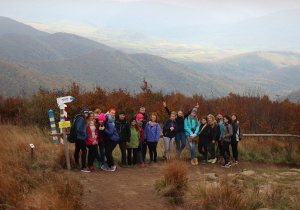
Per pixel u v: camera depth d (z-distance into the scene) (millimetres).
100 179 5852
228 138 8133
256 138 10984
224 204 4148
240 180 5926
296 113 12953
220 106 12906
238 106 12797
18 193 4152
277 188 5016
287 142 11141
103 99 13695
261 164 8898
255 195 4570
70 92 12664
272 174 7039
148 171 6969
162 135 8258
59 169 6102
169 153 7930
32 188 4520
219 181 5168
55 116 11836
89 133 6410
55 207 3771
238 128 8164
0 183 4258
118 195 4926
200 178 5672
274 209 4168
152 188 5367
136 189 5320
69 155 6828
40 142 8719
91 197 4672
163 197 4840
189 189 4910
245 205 4207
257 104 13883
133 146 7176
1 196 4016
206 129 8172
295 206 4340
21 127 11125
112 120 6844
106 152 6703
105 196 4824
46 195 4020
